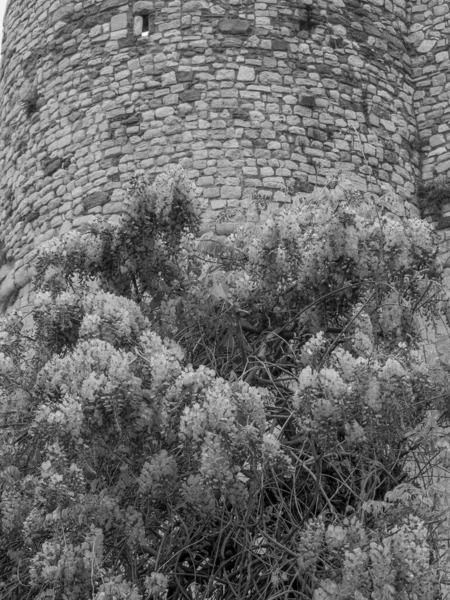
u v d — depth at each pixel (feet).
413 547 18.13
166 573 20.20
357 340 22.03
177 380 18.99
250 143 39.91
